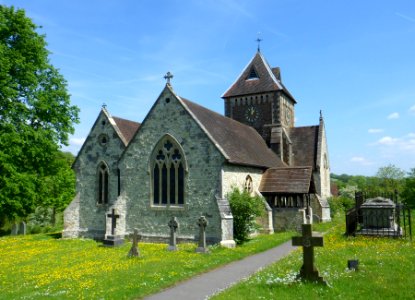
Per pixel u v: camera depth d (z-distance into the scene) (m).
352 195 70.38
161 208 25.48
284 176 29.48
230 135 29.48
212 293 12.07
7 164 24.02
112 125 29.98
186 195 24.59
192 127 24.88
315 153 41.75
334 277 11.70
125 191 26.98
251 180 28.17
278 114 41.31
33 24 27.28
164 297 11.75
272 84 41.94
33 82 26.38
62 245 25.80
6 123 24.67
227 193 24.20
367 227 20.62
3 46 24.39
